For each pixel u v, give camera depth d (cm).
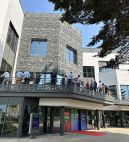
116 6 656
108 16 705
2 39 1413
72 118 1666
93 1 625
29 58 1758
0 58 1370
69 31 2045
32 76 1683
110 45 801
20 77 1342
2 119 1220
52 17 1941
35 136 1149
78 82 1445
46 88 1312
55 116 1499
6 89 1279
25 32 1870
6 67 1537
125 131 1675
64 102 1361
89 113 1928
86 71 2652
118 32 738
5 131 1190
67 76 1407
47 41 1838
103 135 1341
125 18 680
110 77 2542
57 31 1877
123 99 2338
